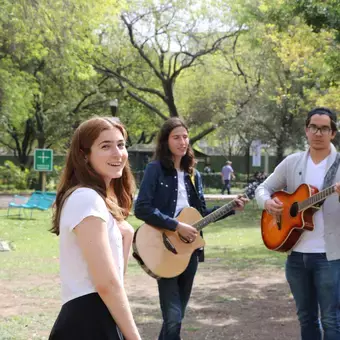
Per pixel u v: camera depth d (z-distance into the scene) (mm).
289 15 13945
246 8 18047
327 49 15852
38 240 15539
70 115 37031
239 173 52656
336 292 4441
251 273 10227
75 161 2758
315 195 4410
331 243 4441
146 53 30875
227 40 30219
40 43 19609
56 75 30219
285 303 7801
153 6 29016
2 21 17578
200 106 35531
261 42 25297
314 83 24359
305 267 4539
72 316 2566
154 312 7355
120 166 2781
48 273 10203
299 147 34125
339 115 20859
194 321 6848
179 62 33875
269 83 31453
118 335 2588
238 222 21078
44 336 6211
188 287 4961
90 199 2611
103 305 2580
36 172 38594
